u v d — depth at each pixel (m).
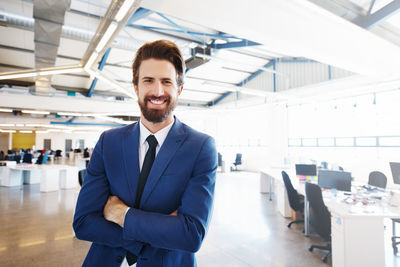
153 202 0.75
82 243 3.14
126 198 0.77
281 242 3.27
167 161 0.77
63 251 2.91
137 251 0.73
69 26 4.21
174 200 0.76
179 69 0.82
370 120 6.71
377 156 6.53
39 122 13.30
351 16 2.86
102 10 4.89
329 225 2.63
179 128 0.87
